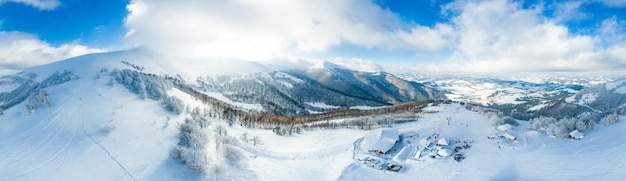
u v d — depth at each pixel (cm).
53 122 14725
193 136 13525
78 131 13762
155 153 11919
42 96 17362
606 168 10156
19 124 14775
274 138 16800
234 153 12312
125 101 18150
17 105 17738
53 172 10562
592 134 13975
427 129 17575
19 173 10500
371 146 14238
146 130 14200
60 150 12106
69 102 17275
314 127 19800
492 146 14050
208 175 10631
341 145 15325
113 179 10219
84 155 11681
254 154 13238
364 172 11662
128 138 13200
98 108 16612
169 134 13900
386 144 14325
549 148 13125
